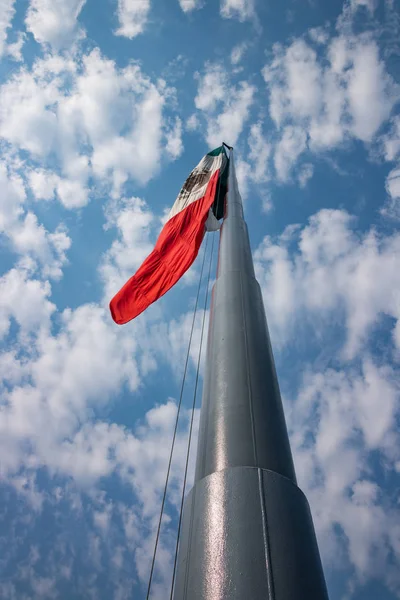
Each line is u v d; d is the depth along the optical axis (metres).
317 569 5.25
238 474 5.93
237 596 4.65
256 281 11.20
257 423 6.88
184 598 5.03
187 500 6.29
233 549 5.09
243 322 9.27
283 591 4.72
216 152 22.66
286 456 6.65
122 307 14.24
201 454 6.87
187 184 18.92
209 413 7.39
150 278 14.89
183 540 5.80
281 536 5.25
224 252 12.48
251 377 7.82
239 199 17.25
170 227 16.66
